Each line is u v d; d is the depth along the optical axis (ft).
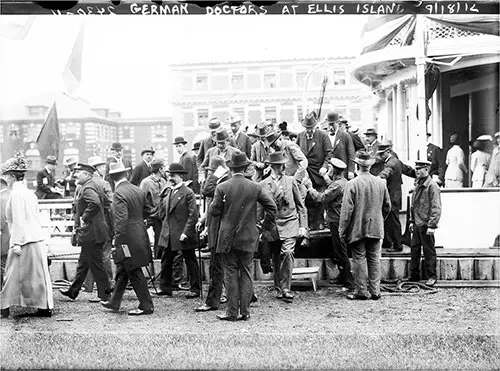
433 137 43.27
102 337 22.61
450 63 36.65
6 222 28.96
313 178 33.35
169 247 29.48
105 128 50.01
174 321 25.27
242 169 25.43
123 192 26.04
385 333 22.34
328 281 32.55
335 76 41.93
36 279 26.16
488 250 32.83
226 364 19.63
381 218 28.43
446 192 34.09
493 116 32.81
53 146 43.39
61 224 36.47
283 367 19.29
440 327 23.30
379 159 34.19
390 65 40.57
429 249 30.60
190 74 41.50
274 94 41.37
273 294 30.27
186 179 37.52
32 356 20.66
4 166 26.55
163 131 51.24
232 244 24.81
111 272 31.04
